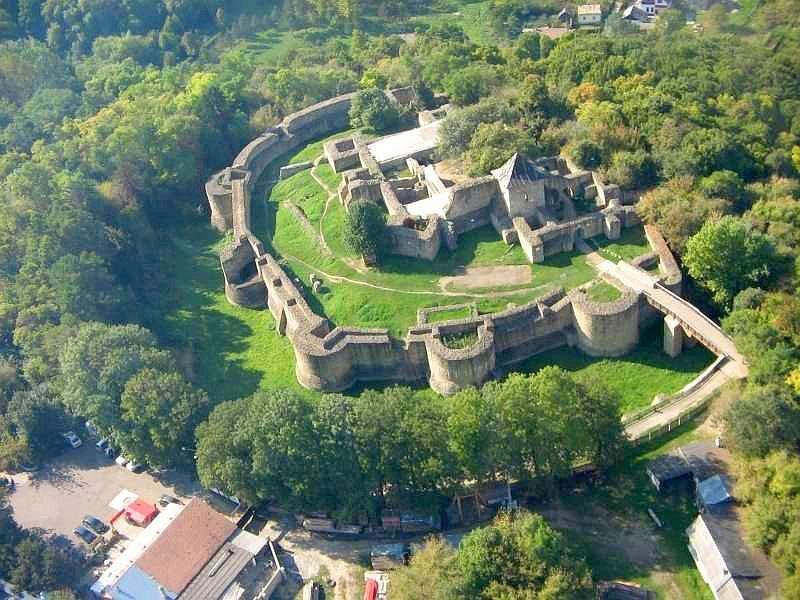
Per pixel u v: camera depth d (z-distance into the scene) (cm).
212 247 15338
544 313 11381
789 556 8012
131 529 10831
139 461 11338
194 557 9738
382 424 9556
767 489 8644
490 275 12475
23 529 10700
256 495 10125
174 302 14262
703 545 8650
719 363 10531
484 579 8281
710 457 9500
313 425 9731
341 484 9650
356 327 12062
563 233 12488
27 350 12825
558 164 13800
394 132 16300
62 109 18875
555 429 9188
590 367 11362
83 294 13225
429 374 11712
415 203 13525
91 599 10056
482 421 9250
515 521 8762
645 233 12469
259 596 9462
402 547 9581
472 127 14238
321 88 18200
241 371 12625
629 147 13612
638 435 10044
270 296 13338
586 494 9725
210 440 10125
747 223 11450
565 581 8038
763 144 14250
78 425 12381
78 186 15112
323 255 13638
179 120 16338
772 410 8856
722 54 18962
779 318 10075
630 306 11062
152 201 16050
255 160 16225
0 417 12200
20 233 14638
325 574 9656
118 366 11412
